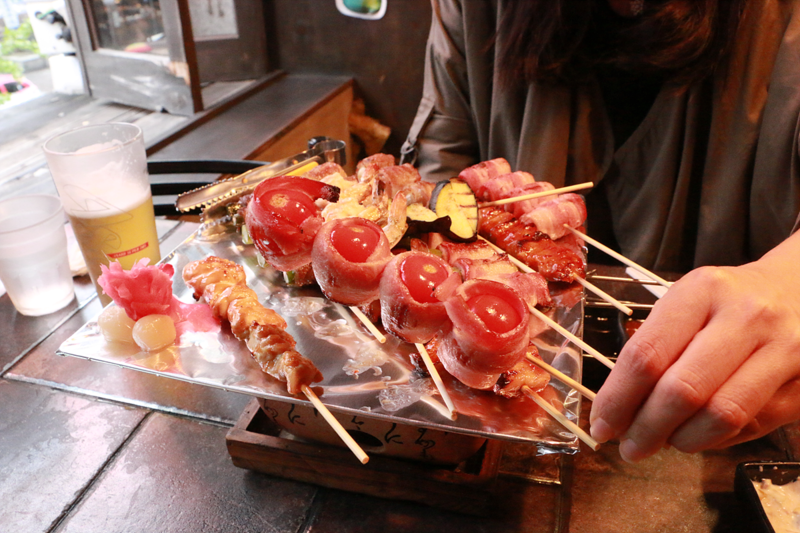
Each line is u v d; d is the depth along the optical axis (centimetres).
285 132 95
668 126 55
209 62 113
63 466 35
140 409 39
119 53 98
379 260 30
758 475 32
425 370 33
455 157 69
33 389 41
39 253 46
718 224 55
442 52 65
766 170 51
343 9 115
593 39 53
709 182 55
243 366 33
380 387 32
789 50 48
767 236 54
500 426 29
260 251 33
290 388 30
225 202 45
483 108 64
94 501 33
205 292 38
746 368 24
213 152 86
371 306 36
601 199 65
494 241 44
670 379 24
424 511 33
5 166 85
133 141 43
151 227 47
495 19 60
